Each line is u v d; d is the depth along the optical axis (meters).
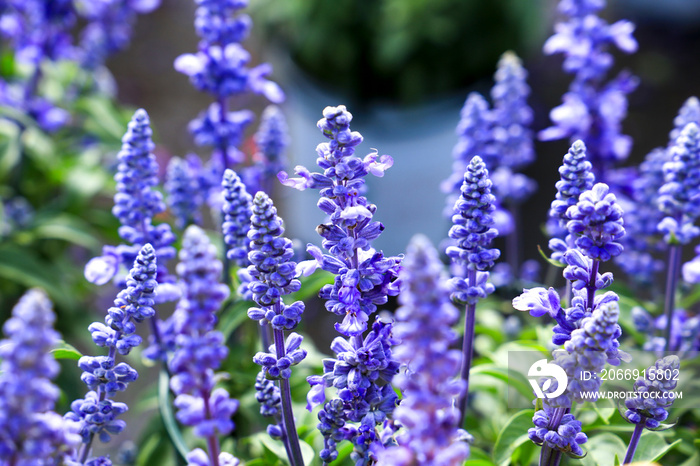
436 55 1.53
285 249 0.63
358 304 0.65
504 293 0.92
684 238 0.76
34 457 0.58
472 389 0.85
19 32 1.14
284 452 0.72
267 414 0.68
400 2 1.46
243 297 0.74
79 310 1.19
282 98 0.86
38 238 1.24
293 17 1.55
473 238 0.66
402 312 0.56
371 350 0.65
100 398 0.67
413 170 1.48
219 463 0.61
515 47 1.57
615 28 0.88
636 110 1.94
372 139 1.47
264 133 0.87
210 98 2.12
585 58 0.88
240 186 0.72
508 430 0.73
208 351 0.58
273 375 0.65
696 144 0.75
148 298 0.66
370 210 0.64
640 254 0.86
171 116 2.04
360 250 0.66
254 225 0.63
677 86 2.04
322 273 0.81
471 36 1.53
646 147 1.80
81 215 1.23
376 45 1.50
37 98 1.20
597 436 0.73
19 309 0.56
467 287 0.67
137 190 0.76
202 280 0.57
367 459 0.65
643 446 0.71
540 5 1.61
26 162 1.23
